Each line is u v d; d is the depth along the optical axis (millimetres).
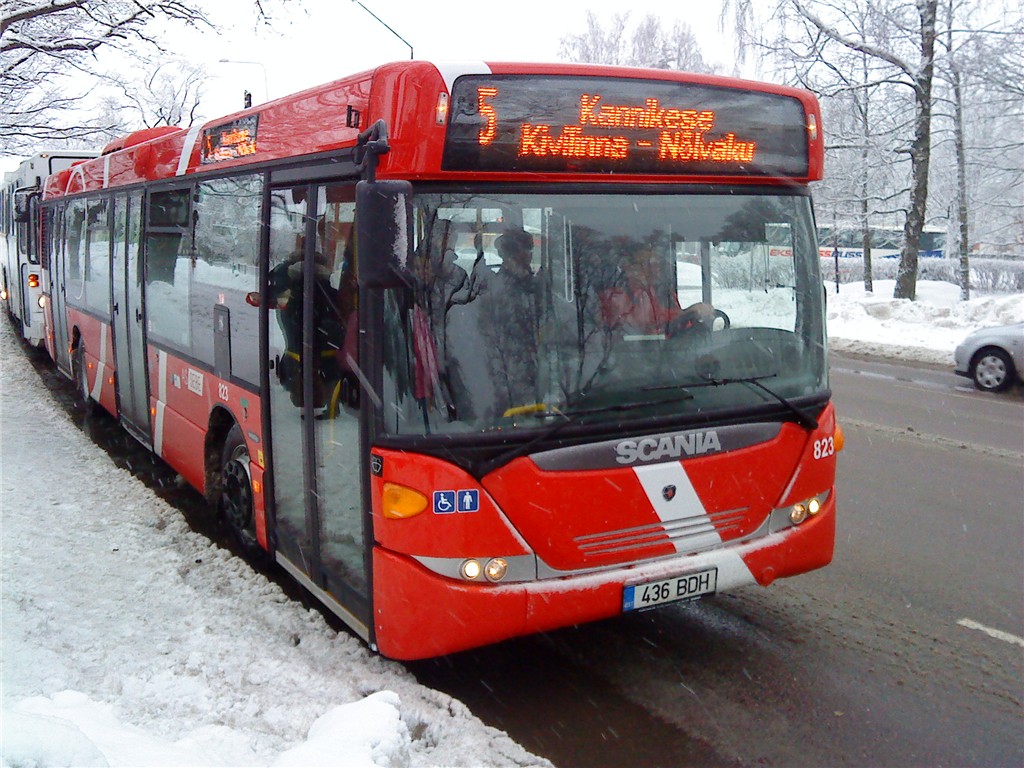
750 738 4352
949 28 23266
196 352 7074
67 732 3072
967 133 26469
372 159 3896
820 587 6184
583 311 4355
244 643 4809
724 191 4781
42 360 16797
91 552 6082
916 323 21297
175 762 3311
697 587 4594
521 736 4363
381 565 4293
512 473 4172
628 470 4375
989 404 12938
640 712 4590
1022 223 27875
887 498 8180
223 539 7121
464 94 4113
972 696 4750
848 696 4750
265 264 5574
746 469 4711
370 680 4539
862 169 26016
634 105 4465
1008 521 7539
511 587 4207
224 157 6359
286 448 5418
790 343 4914
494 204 4227
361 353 4246
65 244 12609
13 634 4660
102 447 10258
